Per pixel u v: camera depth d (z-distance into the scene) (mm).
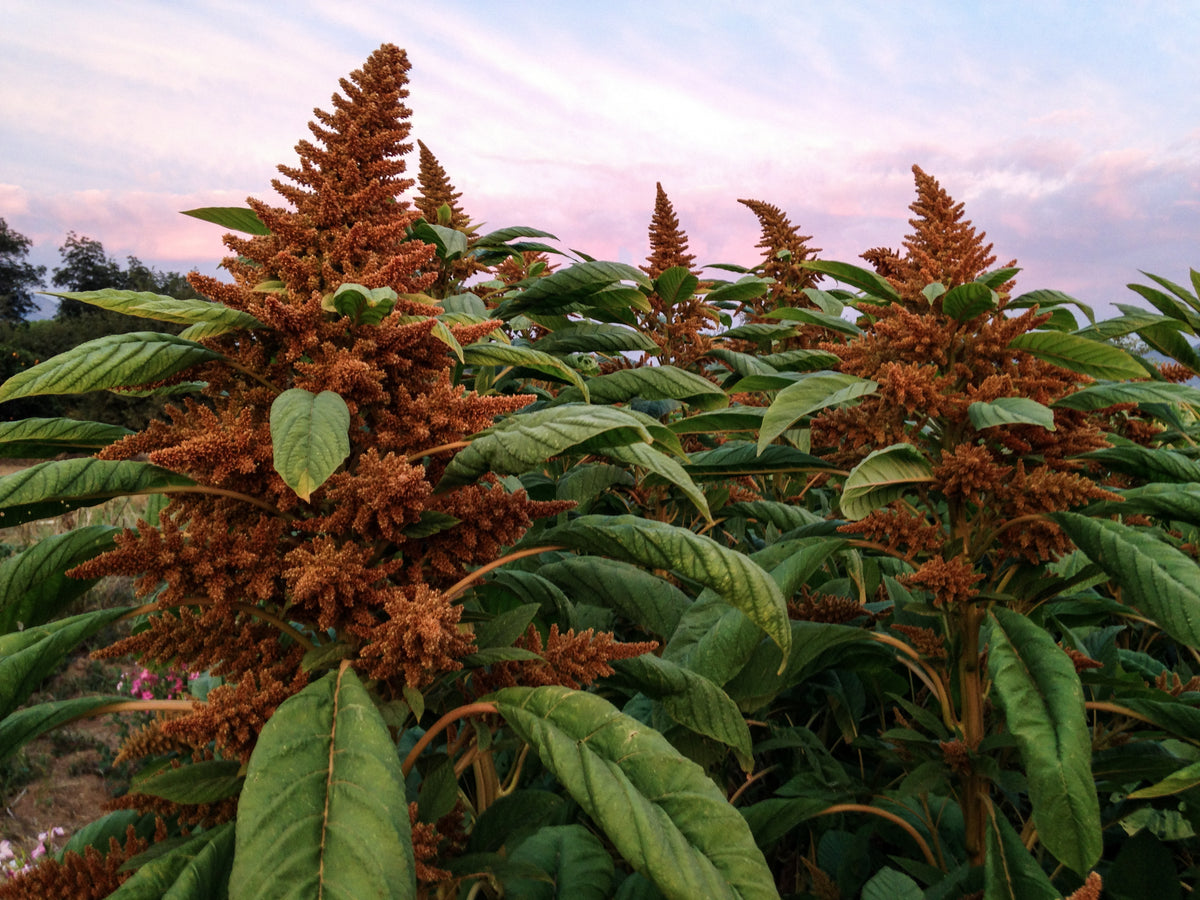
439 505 1809
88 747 6164
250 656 1630
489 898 2010
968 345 2400
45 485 1486
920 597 2959
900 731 2334
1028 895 1833
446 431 1771
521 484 3549
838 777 2873
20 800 5398
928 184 2719
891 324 2389
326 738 1353
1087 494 2057
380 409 1747
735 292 4078
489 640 1841
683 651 2301
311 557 1525
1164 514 1977
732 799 2984
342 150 1862
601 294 3637
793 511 3035
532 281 4066
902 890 1959
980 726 2270
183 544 1555
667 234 4473
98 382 1510
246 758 1494
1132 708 2150
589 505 3826
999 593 2143
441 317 2070
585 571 2457
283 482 1620
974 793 2254
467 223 4426
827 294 4344
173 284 42406
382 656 1545
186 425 1686
